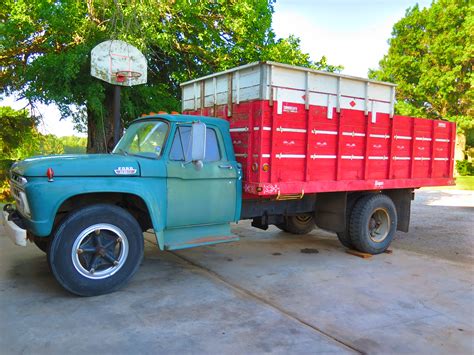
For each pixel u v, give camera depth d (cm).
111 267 462
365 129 646
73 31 1157
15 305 425
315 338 365
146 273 546
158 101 1333
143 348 340
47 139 1466
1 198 1441
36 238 509
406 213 734
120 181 461
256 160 544
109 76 982
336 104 606
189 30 1357
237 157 579
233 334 369
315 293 482
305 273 562
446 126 765
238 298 460
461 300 468
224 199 548
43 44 1172
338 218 655
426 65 2986
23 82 1207
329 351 342
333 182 614
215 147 548
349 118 624
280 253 676
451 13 2852
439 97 2980
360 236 655
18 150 1641
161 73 1489
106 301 440
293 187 571
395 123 682
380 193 703
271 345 350
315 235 836
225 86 601
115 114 1002
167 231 515
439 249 723
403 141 697
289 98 557
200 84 664
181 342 351
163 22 1248
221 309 426
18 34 1162
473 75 2678
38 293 460
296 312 424
